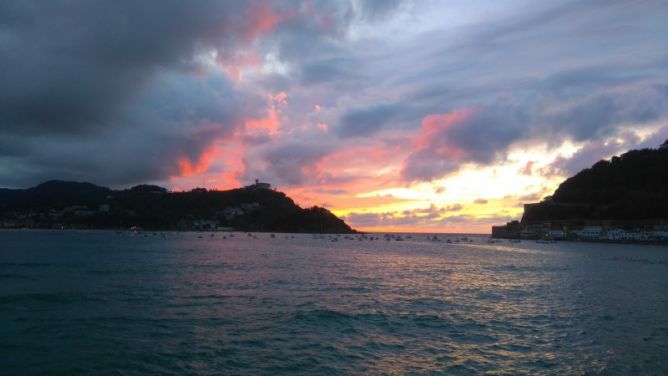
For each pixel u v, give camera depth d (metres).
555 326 26.39
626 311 31.53
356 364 19.06
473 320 27.69
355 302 33.72
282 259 82.25
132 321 26.33
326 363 19.14
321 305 32.19
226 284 43.28
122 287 40.06
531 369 18.66
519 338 23.50
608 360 19.97
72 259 73.75
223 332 23.95
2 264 63.28
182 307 30.81
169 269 58.25
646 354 20.92
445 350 21.17
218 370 18.23
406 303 33.59
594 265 77.62
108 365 18.77
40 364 18.86
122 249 107.62
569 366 19.08
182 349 20.92
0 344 21.45
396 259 89.25
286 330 24.52
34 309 29.52
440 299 35.78
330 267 66.06
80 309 29.67
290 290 39.81
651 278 55.41
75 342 21.89
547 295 39.03
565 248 158.12
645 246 176.75
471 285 45.88
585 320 28.22
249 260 77.88
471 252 126.50
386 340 22.77
